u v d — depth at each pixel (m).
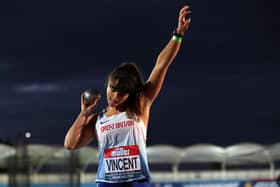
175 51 6.09
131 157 5.61
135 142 5.63
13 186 40.22
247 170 79.19
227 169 80.50
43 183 59.16
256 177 78.31
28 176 40.66
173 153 77.19
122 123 5.67
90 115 6.01
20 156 40.72
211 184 57.12
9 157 40.75
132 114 5.71
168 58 6.05
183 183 57.19
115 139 5.66
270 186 55.75
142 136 5.69
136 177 5.59
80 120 5.86
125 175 5.60
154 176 76.69
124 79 5.76
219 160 78.81
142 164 5.61
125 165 5.61
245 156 79.12
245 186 56.41
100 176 5.71
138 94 5.82
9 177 40.28
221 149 78.88
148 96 5.87
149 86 5.93
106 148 5.69
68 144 5.95
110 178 5.64
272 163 77.06
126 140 5.64
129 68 5.86
